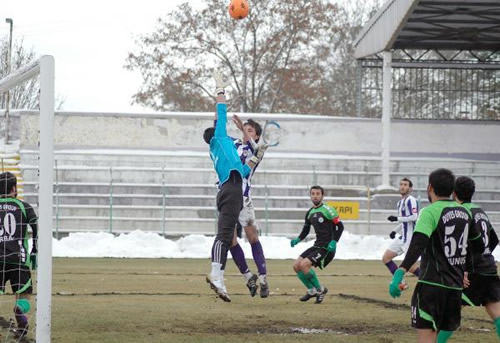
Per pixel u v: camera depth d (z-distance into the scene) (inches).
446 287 590.9
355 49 3457.2
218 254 890.1
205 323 869.2
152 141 3299.7
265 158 3262.8
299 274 1101.1
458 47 3501.5
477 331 842.2
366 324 880.9
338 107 5265.8
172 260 2158.0
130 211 3009.4
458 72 3590.1
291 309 1022.4
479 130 3437.5
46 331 659.4
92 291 1242.6
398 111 3563.0
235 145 1015.6
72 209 2979.8
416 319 597.3
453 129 3432.6
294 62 4520.2
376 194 3070.9
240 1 1061.8
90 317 898.7
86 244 2386.8
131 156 3198.8
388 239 2500.0
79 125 3280.0
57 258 2191.2
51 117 667.4
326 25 4473.4
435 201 611.8
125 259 2186.3
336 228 1110.4
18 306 775.1
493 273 734.5
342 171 3235.7
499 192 3189.0
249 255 2343.8
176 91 4370.1
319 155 3351.4
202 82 4431.6
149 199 3043.8
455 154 3417.8
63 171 3090.6
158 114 3304.6
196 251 2402.8
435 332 596.4
